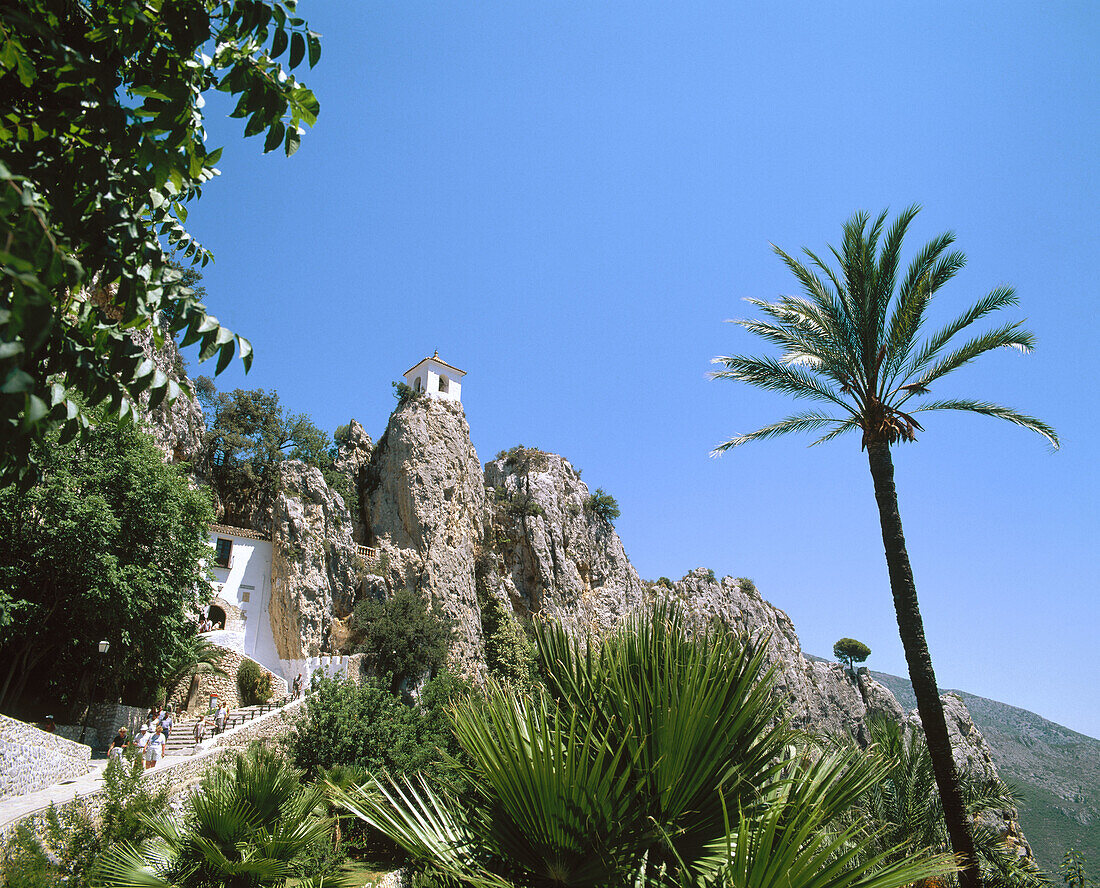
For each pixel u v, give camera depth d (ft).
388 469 210.79
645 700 17.97
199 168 13.14
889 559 46.70
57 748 60.95
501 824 17.08
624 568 292.61
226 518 186.39
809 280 52.90
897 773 38.55
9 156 10.52
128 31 11.43
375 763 81.56
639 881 15.96
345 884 54.39
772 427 55.21
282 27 12.67
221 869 41.09
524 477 285.84
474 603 202.18
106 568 75.25
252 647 148.87
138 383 11.09
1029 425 48.06
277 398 204.95
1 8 9.12
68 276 8.21
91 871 38.50
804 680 309.63
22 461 10.62
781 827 16.05
